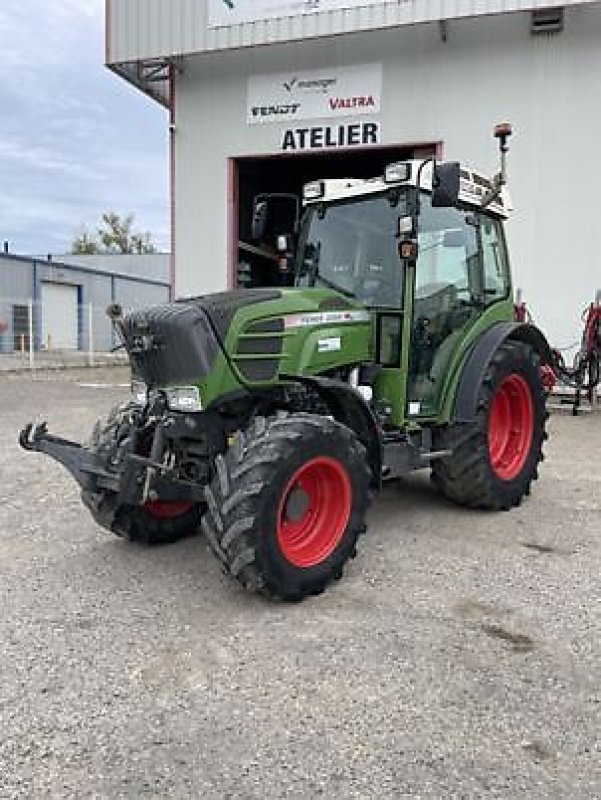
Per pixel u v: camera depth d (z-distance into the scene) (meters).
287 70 10.93
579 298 9.78
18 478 5.57
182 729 2.22
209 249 11.64
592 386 9.08
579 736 2.19
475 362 4.45
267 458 3.03
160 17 11.06
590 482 5.44
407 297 4.00
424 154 10.55
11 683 2.49
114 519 3.72
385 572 3.57
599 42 9.37
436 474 4.61
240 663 2.64
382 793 1.93
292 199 4.67
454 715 2.30
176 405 3.32
